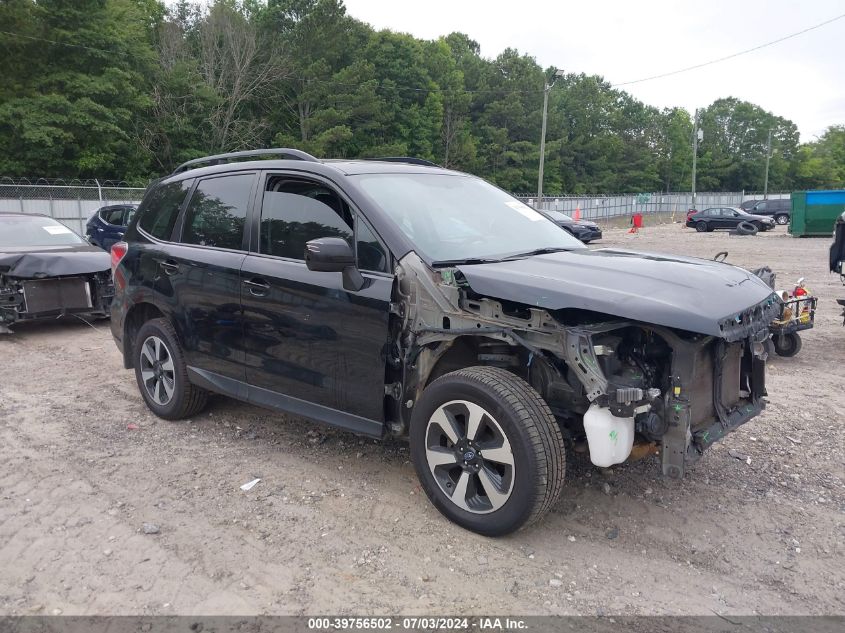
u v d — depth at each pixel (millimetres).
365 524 3609
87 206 28141
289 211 4246
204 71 46094
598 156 91188
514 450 3186
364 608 2898
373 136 54969
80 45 35281
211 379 4695
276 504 3844
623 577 3141
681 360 3143
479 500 3490
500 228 4293
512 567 3203
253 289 4266
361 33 58750
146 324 5246
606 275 3369
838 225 8094
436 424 3529
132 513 3746
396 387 3727
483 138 74125
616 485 4051
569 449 4477
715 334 2926
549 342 3199
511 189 73375
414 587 3047
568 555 3316
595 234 30766
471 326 3383
